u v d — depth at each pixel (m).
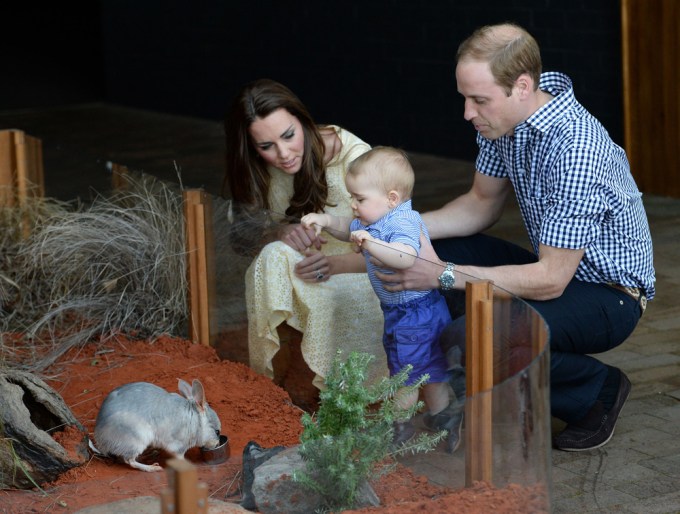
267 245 4.46
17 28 16.58
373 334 3.94
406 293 3.73
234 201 4.73
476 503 3.10
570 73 9.92
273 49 13.61
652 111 8.91
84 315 5.30
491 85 4.12
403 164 4.16
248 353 4.71
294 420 4.21
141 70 16.22
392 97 12.01
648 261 4.41
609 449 4.37
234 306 4.75
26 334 5.29
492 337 3.43
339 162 4.89
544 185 4.24
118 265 5.42
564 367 4.25
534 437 3.09
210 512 3.15
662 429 4.55
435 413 3.31
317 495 3.19
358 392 3.33
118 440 3.66
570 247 4.11
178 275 5.22
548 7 10.02
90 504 3.43
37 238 5.65
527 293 4.16
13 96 16.72
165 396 3.74
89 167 5.87
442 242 4.84
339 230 4.34
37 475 3.65
